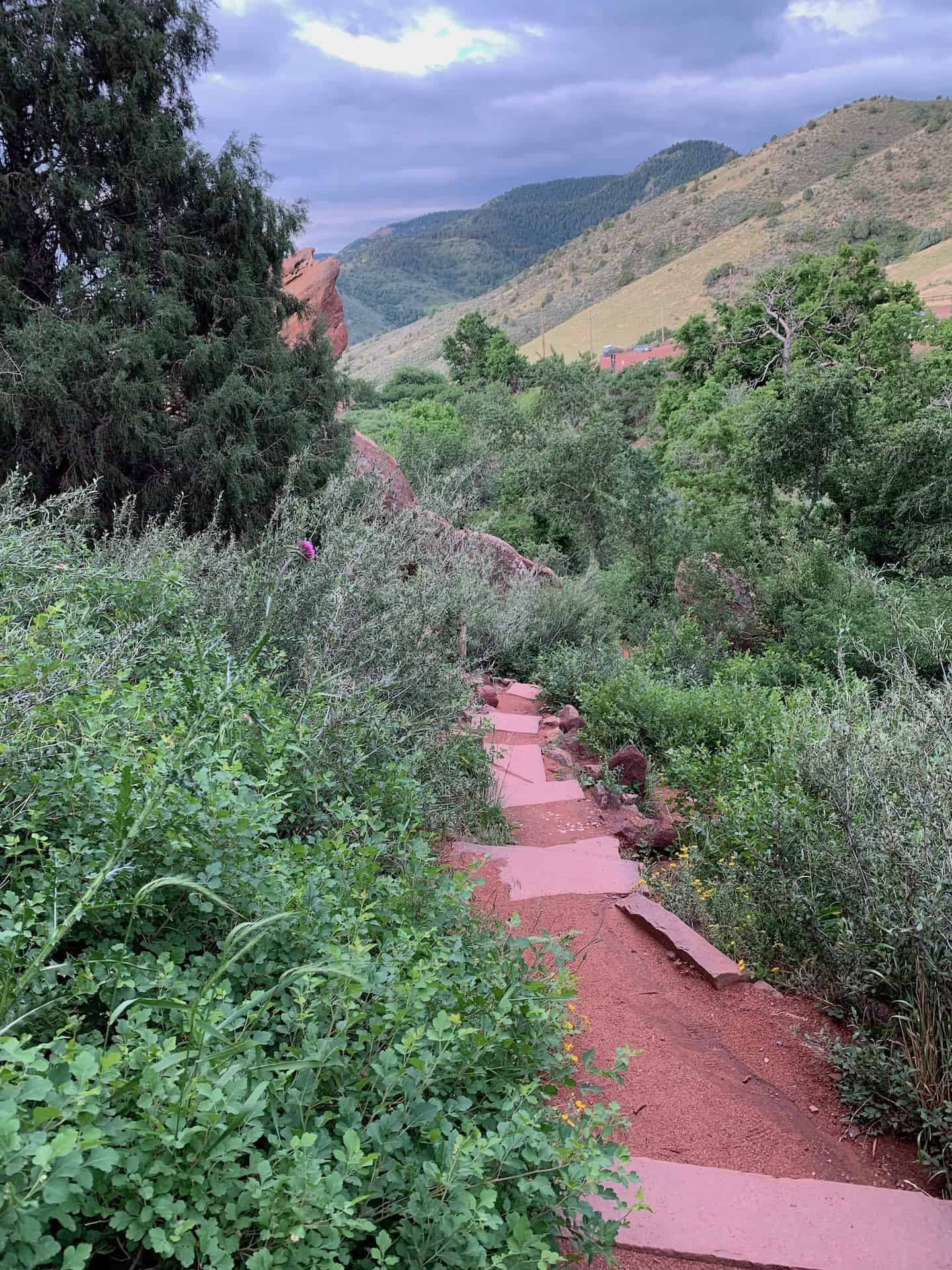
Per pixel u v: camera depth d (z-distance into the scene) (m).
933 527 16.25
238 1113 1.64
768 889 4.38
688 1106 3.28
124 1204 1.60
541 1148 2.01
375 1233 1.88
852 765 4.06
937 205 161.12
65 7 10.06
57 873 2.27
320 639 5.15
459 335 74.00
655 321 170.75
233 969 2.31
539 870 5.22
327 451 11.95
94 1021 2.18
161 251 10.88
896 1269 2.52
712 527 15.59
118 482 9.88
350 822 3.48
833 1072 3.57
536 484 20.73
